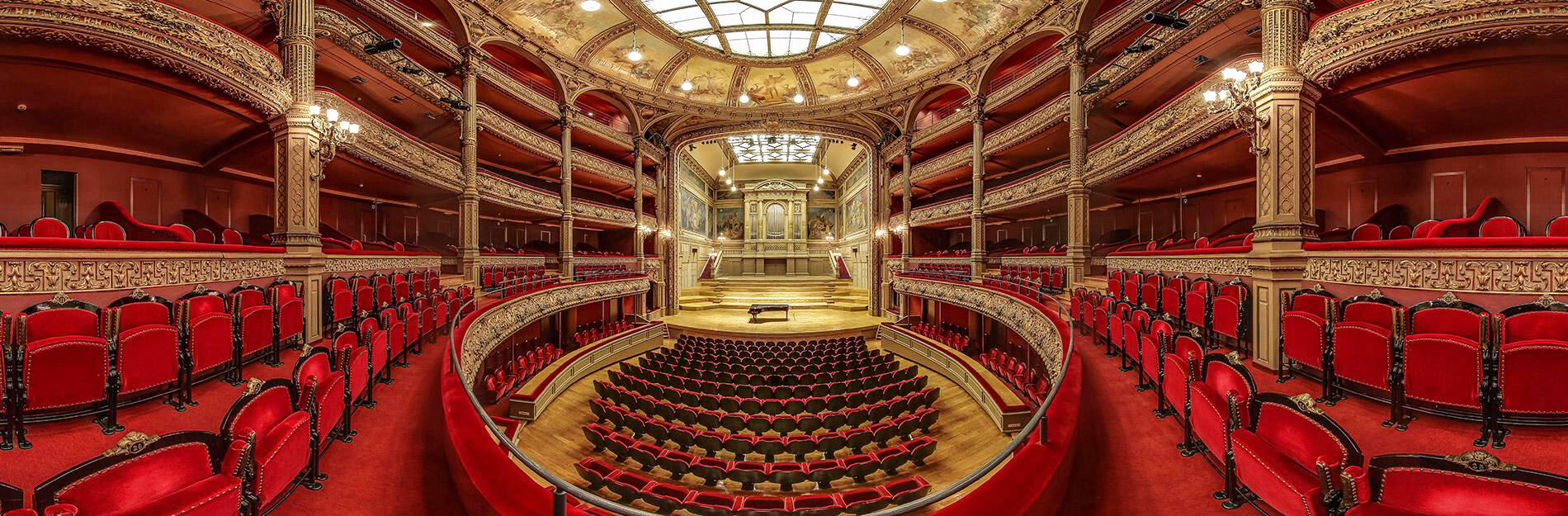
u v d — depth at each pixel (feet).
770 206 112.47
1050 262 45.52
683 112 68.18
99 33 19.16
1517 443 11.31
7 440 11.21
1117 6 41.45
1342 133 27.35
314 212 26.35
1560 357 10.76
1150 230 49.73
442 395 15.98
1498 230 21.68
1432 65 20.31
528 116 58.80
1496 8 17.85
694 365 45.32
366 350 16.57
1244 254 21.40
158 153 32.48
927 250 75.56
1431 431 12.32
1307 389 16.05
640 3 46.93
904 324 66.08
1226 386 11.71
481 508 9.79
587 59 56.13
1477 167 28.48
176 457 8.34
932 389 35.27
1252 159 33.45
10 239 13.41
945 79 57.88
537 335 52.85
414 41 40.75
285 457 9.93
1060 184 43.65
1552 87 21.90
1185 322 22.66
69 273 14.65
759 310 69.26
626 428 32.01
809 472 23.84
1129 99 41.01
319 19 32.09
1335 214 33.83
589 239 82.02
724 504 20.11
